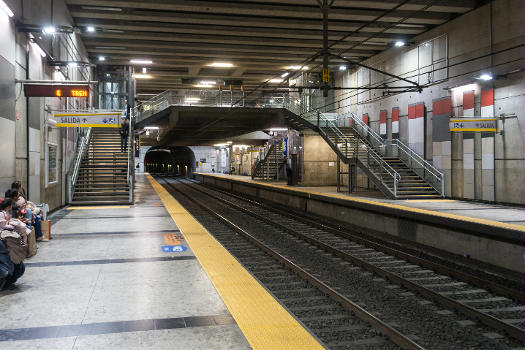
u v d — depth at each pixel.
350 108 25.84
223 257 7.91
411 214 11.34
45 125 13.45
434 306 6.04
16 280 6.02
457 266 9.23
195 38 20.23
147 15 17.27
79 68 20.34
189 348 3.98
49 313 4.91
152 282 6.23
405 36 19.44
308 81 27.39
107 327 4.50
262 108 23.67
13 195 7.47
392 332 4.62
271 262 8.66
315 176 25.12
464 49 16.16
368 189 21.89
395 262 9.08
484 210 12.42
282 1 15.81
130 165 19.84
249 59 24.62
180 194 28.22
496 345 4.67
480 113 15.29
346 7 16.53
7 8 9.52
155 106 23.72
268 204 22.84
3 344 4.05
